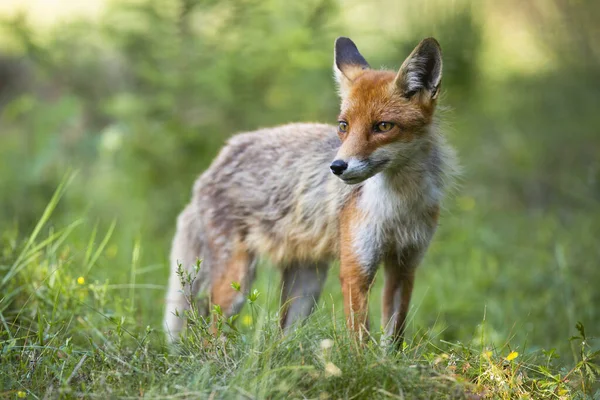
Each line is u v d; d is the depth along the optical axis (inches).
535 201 696.4
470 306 466.9
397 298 350.3
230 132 584.4
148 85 590.9
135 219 553.9
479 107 794.2
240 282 380.2
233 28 562.9
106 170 627.2
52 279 354.3
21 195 565.6
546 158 740.7
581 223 617.3
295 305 385.7
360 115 317.4
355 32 653.9
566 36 906.7
